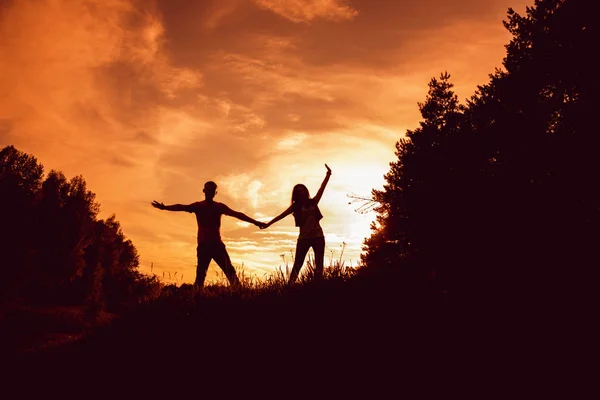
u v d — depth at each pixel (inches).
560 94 446.3
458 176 397.7
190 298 290.8
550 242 292.2
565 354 181.6
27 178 1418.6
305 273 268.8
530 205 327.6
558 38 456.8
